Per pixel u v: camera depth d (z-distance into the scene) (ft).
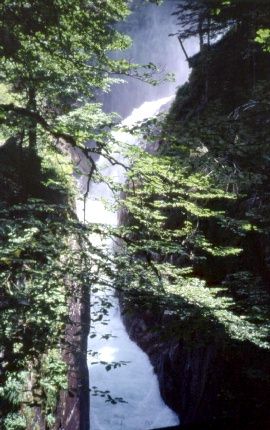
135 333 64.28
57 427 32.96
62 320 19.94
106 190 97.30
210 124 21.25
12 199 44.47
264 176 22.88
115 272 24.54
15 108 26.73
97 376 54.80
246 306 34.91
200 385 42.24
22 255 25.40
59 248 23.86
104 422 47.70
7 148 51.62
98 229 26.53
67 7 24.89
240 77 64.08
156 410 50.16
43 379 24.14
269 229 30.78
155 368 55.67
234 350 36.88
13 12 24.06
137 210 27.55
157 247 26.71
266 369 33.71
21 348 18.51
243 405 35.96
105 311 21.71
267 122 25.57
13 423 26.14
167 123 21.38
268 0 28.58
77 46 28.66
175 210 53.52
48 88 32.12
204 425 37.55
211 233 45.83
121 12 28.07
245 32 58.90
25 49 26.76
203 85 73.10
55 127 24.49
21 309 19.60
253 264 38.81
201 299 24.26
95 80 31.30
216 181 23.58
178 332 22.74
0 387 25.34
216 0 28.68
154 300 23.06
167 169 22.57
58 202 49.78
